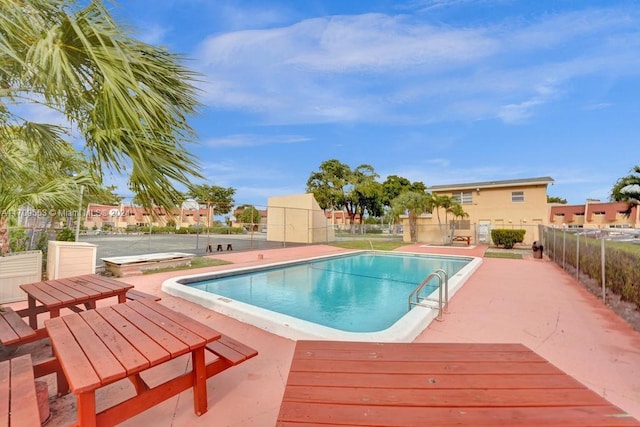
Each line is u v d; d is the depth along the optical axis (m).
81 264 6.24
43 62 1.85
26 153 4.41
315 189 34.28
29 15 1.89
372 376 1.56
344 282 8.25
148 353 1.80
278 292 7.14
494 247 16.58
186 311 4.64
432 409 1.27
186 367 2.79
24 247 6.56
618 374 2.72
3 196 5.17
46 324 2.28
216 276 7.79
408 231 20.09
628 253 4.12
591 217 29.83
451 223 18.41
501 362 1.73
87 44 1.81
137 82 2.06
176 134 2.46
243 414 2.13
